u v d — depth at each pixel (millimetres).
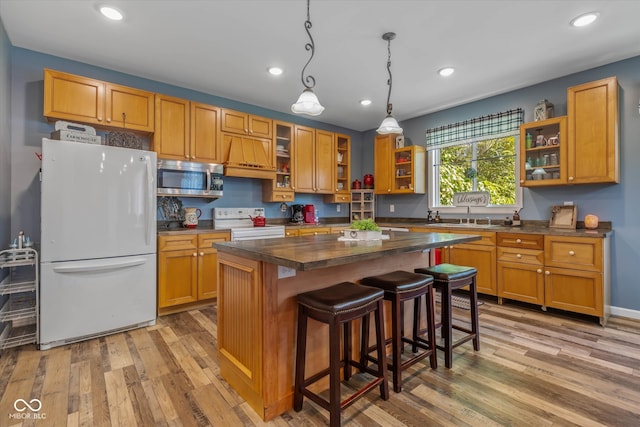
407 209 5109
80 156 2514
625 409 1663
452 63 3176
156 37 2686
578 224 3363
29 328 2742
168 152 3379
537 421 1575
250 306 1701
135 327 2799
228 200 4219
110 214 2645
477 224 4141
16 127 2816
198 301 3383
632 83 3047
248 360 1735
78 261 2502
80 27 2531
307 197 5148
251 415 1647
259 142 4172
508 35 2674
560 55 3020
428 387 1886
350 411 1670
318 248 1783
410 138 5035
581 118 3107
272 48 2875
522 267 3271
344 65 3211
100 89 2982
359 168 5816
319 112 2391
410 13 2373
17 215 2816
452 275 2164
